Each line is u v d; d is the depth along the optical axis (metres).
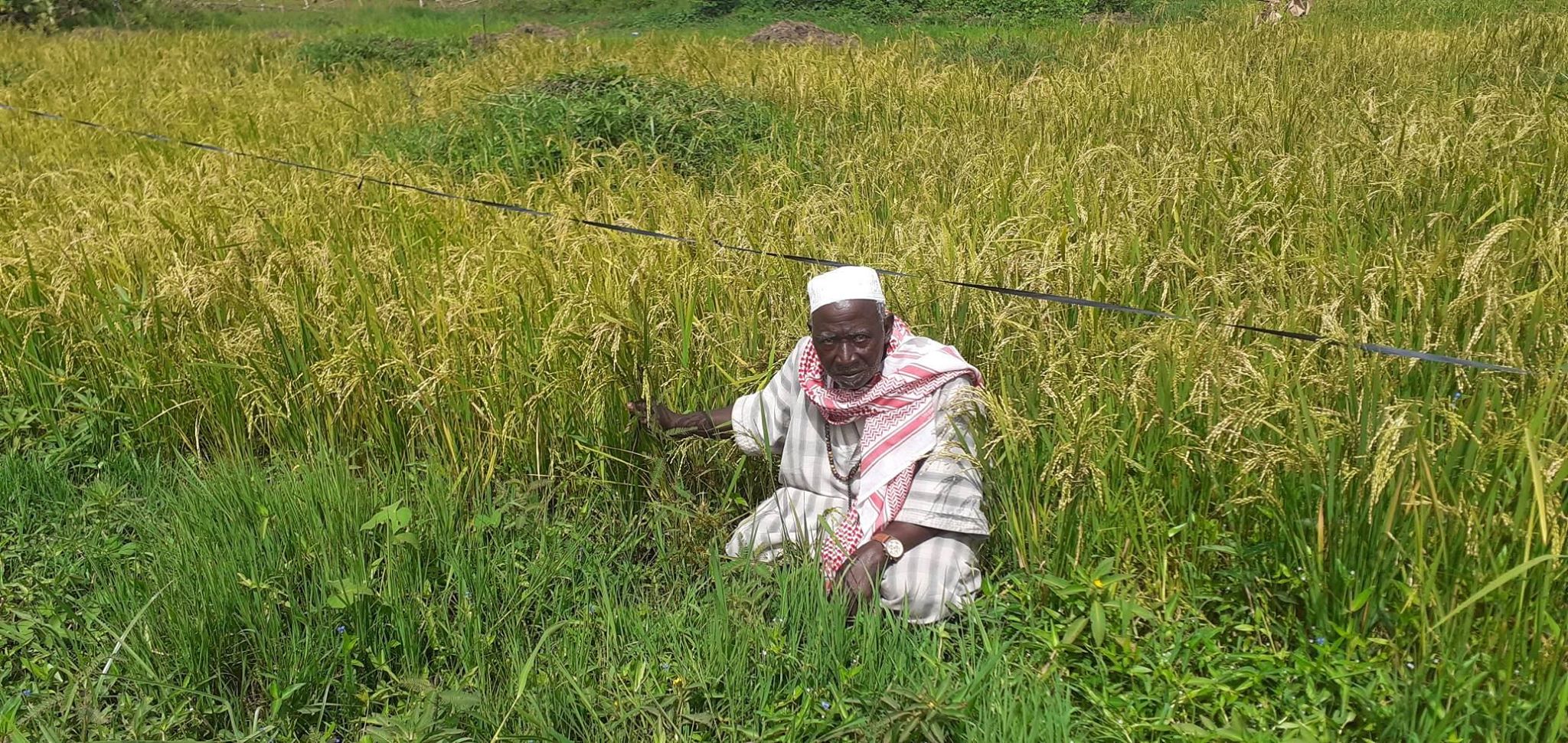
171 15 24.69
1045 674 3.04
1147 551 3.47
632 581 3.79
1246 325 3.91
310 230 6.00
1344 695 2.87
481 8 27.08
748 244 5.06
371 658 3.41
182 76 13.12
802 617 3.41
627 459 4.27
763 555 3.70
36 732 3.15
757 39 17.67
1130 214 5.17
